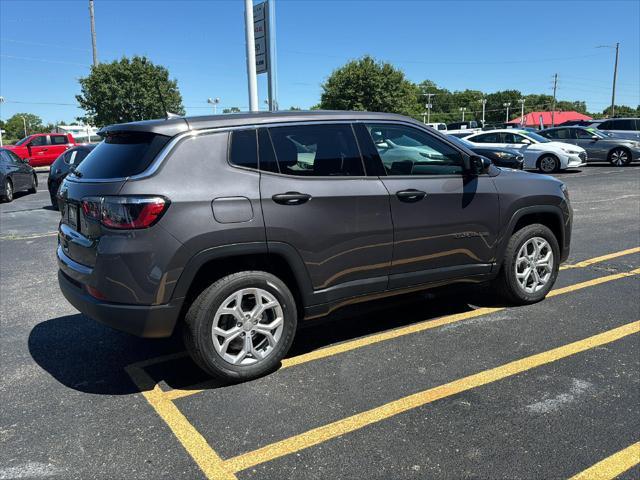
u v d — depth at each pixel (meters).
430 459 2.73
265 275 3.56
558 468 2.64
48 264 7.20
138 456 2.81
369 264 3.92
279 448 2.85
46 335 4.57
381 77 46.50
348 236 3.78
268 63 9.63
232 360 3.52
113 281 3.23
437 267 4.28
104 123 39.53
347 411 3.20
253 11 9.67
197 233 3.27
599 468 2.63
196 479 2.62
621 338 4.18
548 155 17.84
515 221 4.65
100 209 3.26
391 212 3.95
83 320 4.93
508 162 13.02
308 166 3.69
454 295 5.36
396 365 3.80
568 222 5.06
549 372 3.64
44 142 28.00
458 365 3.78
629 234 8.08
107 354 4.16
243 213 3.39
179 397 3.44
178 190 3.26
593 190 13.32
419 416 3.13
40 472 2.70
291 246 3.56
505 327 4.46
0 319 4.98
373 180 3.91
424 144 4.22
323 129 3.81
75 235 3.56
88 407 3.34
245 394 3.45
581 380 3.52
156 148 3.35
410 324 4.61
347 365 3.83
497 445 2.83
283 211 3.52
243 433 3.00
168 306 3.28
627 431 2.93
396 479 2.58
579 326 4.44
